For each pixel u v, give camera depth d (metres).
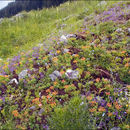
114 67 4.09
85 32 5.90
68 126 2.66
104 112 3.00
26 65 4.64
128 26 5.78
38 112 3.16
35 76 4.08
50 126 2.81
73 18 9.52
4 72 4.45
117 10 7.93
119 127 2.82
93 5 11.43
